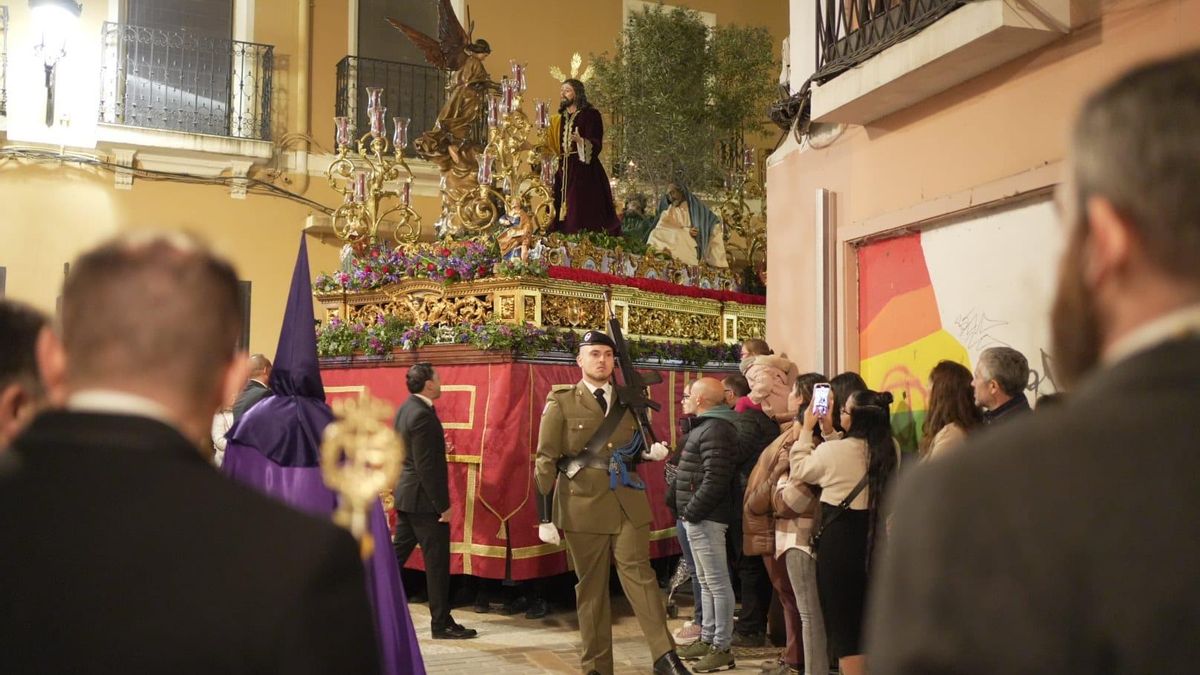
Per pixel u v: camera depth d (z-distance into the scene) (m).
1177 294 0.92
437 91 14.37
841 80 5.53
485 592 7.44
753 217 11.13
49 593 1.08
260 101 13.13
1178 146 0.91
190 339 1.23
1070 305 1.02
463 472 7.41
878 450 4.13
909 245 5.53
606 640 5.32
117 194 12.25
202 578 1.10
